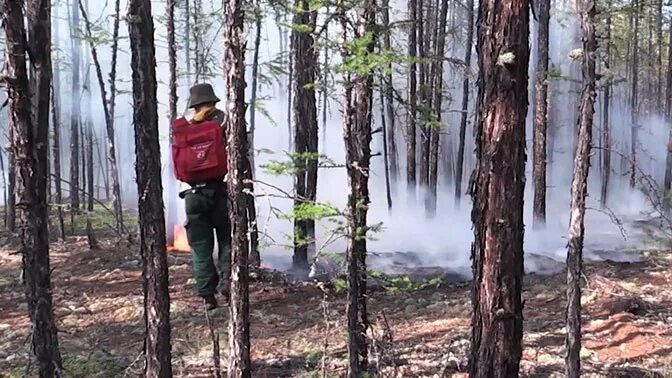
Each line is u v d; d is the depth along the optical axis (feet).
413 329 21.56
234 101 13.99
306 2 14.78
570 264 15.51
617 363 18.56
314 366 18.30
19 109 14.11
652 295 25.98
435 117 15.53
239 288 14.34
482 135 12.17
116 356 19.47
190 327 21.75
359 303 16.02
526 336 21.08
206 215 22.84
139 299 25.86
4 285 30.32
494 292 12.19
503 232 12.09
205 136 22.27
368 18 14.08
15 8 13.73
